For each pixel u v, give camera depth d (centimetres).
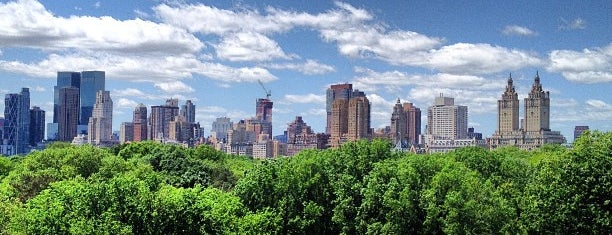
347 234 6025
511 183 6494
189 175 9819
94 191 4578
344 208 6094
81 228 4166
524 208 5156
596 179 4550
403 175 6078
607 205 4459
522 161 9706
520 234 5250
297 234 6150
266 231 5738
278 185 6244
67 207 4569
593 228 4416
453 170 6156
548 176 4841
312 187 6378
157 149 11931
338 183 6406
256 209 6250
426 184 6084
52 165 9075
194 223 4728
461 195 5534
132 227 4416
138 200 4606
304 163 6456
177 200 4712
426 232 5619
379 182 6150
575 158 4725
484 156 8444
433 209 5466
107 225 4247
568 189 4572
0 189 6700
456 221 5338
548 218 4641
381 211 5941
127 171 9106
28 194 6931
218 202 5453
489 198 5562
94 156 9419
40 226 4300
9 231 4606
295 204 6238
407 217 5716
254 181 6381
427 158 7206
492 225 5412
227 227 5069
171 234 4616
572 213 4522
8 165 10450
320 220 6291
